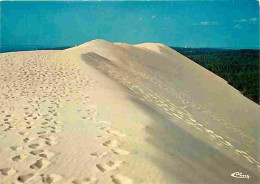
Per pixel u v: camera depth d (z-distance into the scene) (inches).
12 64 530.3
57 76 441.1
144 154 185.5
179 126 295.9
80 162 169.5
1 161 170.1
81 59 612.1
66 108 280.5
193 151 229.6
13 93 337.7
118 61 799.7
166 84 711.7
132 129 228.8
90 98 319.3
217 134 377.1
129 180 151.9
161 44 1512.1
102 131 220.2
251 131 521.7
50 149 186.7
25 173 157.3
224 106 682.2
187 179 169.0
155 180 155.2
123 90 395.2
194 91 753.6
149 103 378.0
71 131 219.5
